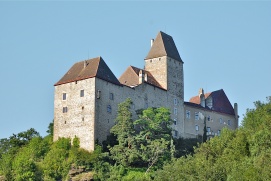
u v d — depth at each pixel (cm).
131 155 14338
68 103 15275
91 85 14988
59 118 15312
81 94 15100
